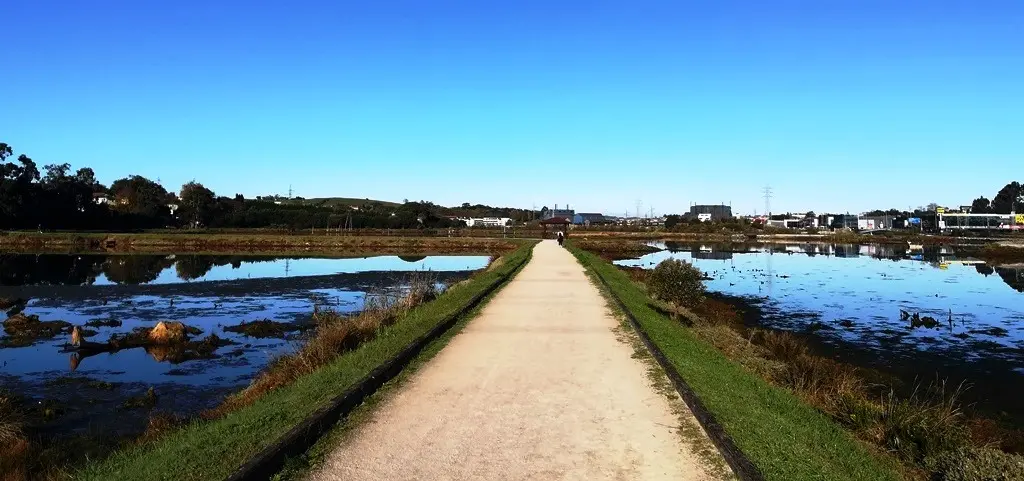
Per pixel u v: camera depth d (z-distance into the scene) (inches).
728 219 5118.1
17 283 1125.1
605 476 190.5
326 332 425.1
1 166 2716.5
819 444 226.8
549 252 1585.9
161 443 236.5
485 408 260.7
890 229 4534.9
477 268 1517.0
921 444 269.6
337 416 244.8
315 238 2618.1
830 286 1186.6
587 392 285.7
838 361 568.1
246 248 2358.5
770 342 569.0
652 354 362.6
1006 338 681.0
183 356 549.6
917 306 923.4
